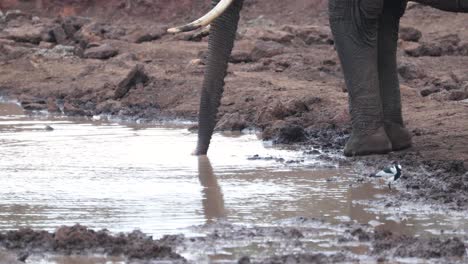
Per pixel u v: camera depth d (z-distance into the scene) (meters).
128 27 108.62
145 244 30.80
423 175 41.09
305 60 79.25
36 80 82.38
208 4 132.38
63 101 74.31
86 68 83.12
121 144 50.94
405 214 34.94
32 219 34.72
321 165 44.00
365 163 44.09
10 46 93.75
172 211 35.72
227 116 57.59
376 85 45.09
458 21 109.81
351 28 44.53
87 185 40.16
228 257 30.05
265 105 60.53
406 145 46.62
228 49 43.66
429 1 45.56
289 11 128.38
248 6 130.38
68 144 50.97
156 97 68.56
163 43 96.38
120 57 87.31
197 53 89.62
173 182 40.69
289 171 42.81
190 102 66.38
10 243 31.38
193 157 46.28
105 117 64.94
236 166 44.12
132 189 39.31
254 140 52.16
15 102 75.94
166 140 52.25
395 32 46.81
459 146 46.78
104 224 33.91
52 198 37.84
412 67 72.38
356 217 34.59
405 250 30.16
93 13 132.62
